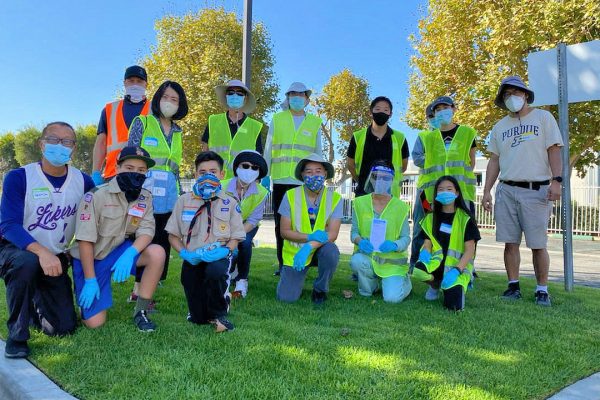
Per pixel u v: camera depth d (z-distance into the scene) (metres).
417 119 18.89
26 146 46.97
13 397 2.82
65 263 3.75
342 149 33.59
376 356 3.29
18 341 3.21
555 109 15.15
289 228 5.01
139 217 3.86
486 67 15.62
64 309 3.61
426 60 17.98
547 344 3.72
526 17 13.72
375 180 5.31
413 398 2.71
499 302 5.21
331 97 33.59
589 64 5.97
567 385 3.03
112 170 4.95
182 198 4.18
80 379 2.86
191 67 24.05
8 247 3.46
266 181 5.70
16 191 3.56
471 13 16.33
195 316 3.96
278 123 6.20
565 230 6.08
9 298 3.28
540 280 5.31
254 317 4.27
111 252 3.87
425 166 6.32
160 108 4.78
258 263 7.39
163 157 4.79
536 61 6.42
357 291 5.61
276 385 2.80
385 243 5.14
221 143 5.86
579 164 17.86
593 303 5.30
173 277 5.88
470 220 5.08
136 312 3.87
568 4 13.06
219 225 4.04
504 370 3.18
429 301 5.17
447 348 3.55
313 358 3.22
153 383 2.81
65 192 3.75
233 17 25.02
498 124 5.80
